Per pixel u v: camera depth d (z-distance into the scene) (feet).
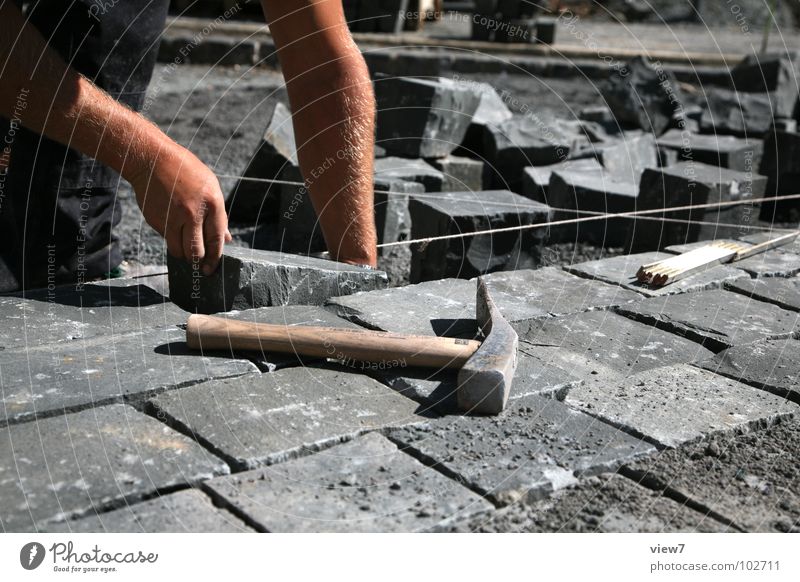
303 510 6.01
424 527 5.92
